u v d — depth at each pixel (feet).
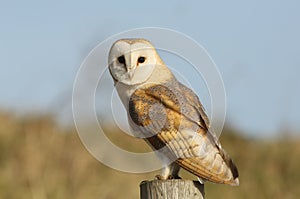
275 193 109.60
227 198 106.42
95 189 100.12
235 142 126.41
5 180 100.73
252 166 117.50
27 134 110.63
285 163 118.62
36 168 102.17
